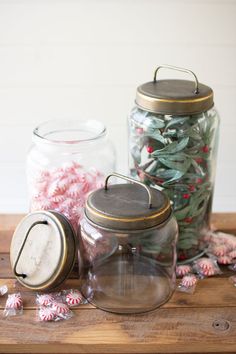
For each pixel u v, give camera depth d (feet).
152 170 3.11
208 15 3.96
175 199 3.15
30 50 4.07
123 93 4.25
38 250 3.04
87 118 4.35
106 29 4.01
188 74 4.20
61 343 2.68
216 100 4.28
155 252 2.96
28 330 2.77
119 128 4.38
